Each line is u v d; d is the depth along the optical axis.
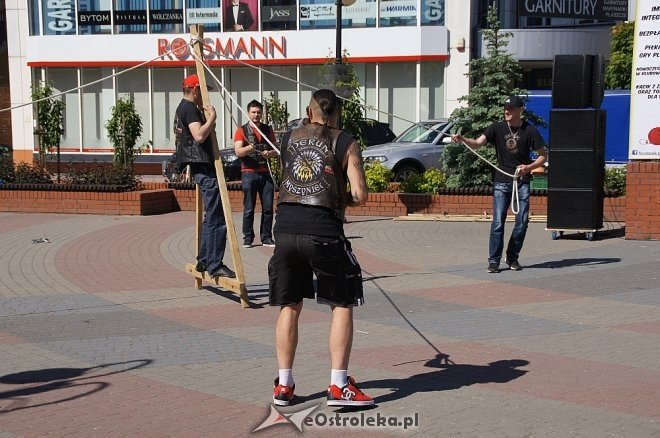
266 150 12.12
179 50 9.22
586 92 12.51
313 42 28.25
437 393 5.93
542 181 15.56
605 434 5.11
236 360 6.81
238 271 8.65
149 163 29.78
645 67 12.30
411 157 19.81
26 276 10.27
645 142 12.52
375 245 12.59
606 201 14.73
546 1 28.25
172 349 7.14
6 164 17.23
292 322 5.62
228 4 28.95
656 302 8.80
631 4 29.31
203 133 8.65
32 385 6.14
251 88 29.11
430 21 27.44
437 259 11.43
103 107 30.08
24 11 30.17
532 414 5.48
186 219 15.56
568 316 8.26
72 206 16.38
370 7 27.91
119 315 8.38
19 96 30.58
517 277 10.17
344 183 5.51
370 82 28.17
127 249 12.22
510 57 15.98
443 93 27.64
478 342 7.34
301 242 5.37
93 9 29.75
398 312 8.48
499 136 10.34
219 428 5.26
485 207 15.45
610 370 6.48
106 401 5.78
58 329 7.80
